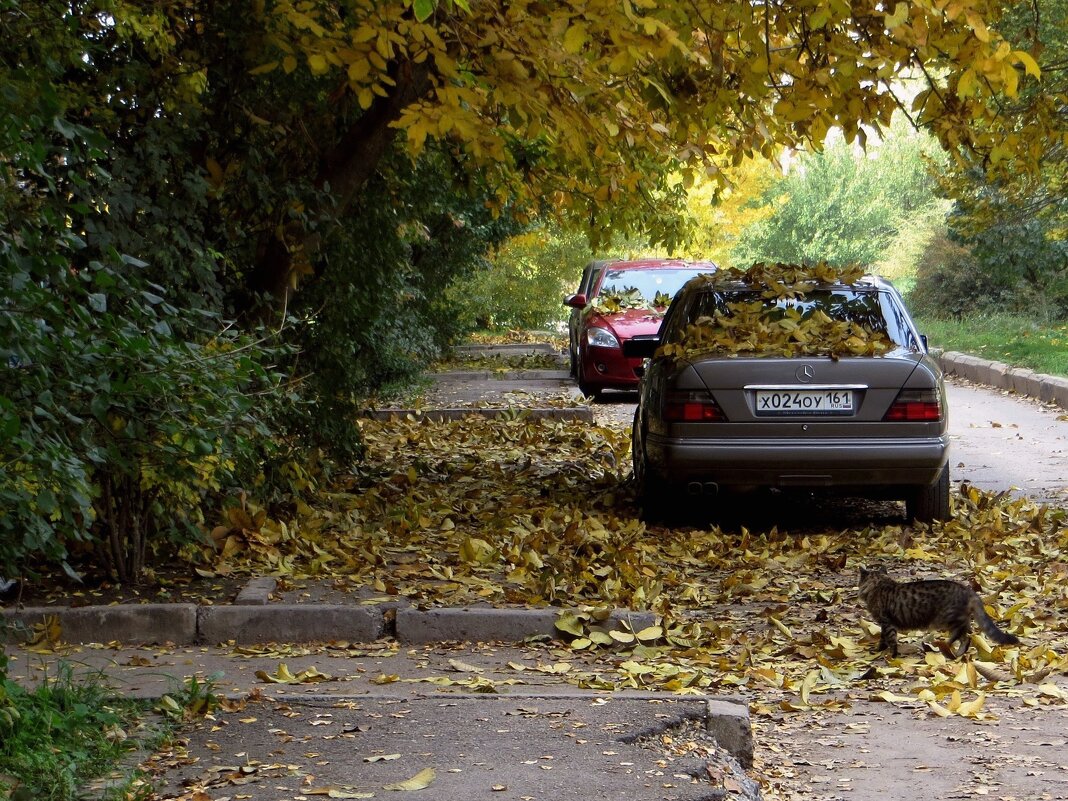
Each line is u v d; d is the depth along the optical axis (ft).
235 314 41.09
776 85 32.78
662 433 39.01
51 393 22.80
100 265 23.50
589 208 51.19
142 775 18.51
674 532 40.81
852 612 31.12
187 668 26.07
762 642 28.12
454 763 19.04
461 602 30.53
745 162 122.31
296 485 40.40
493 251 121.19
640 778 18.42
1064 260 120.06
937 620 27.27
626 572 33.04
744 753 21.01
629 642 28.07
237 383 28.89
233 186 40.11
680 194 54.08
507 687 24.53
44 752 18.69
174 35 38.65
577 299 88.17
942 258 138.92
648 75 32.35
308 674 25.09
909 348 40.40
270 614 28.81
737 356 38.73
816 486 38.73
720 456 38.09
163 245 34.32
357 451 47.09
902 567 35.70
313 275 43.68
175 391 27.22
